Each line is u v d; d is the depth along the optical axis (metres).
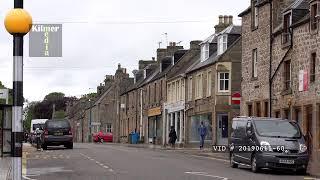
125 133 73.56
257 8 36.00
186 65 54.84
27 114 121.38
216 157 30.73
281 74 32.00
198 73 47.41
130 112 71.12
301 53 29.61
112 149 39.44
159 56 66.81
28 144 52.38
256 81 35.62
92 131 92.75
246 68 37.38
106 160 26.56
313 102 27.84
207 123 44.88
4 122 27.27
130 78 79.25
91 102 97.75
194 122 48.06
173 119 54.50
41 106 131.00
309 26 28.70
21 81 9.72
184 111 50.44
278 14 33.66
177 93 53.25
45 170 21.25
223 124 42.84
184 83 51.00
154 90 60.88
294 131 21.73
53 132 38.47
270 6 33.75
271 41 33.47
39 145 38.56
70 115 118.38
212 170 21.47
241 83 38.47
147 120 63.09
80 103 114.31
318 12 27.67
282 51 31.98
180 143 50.59
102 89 100.44
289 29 31.00
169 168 22.00
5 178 17.50
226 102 42.59
